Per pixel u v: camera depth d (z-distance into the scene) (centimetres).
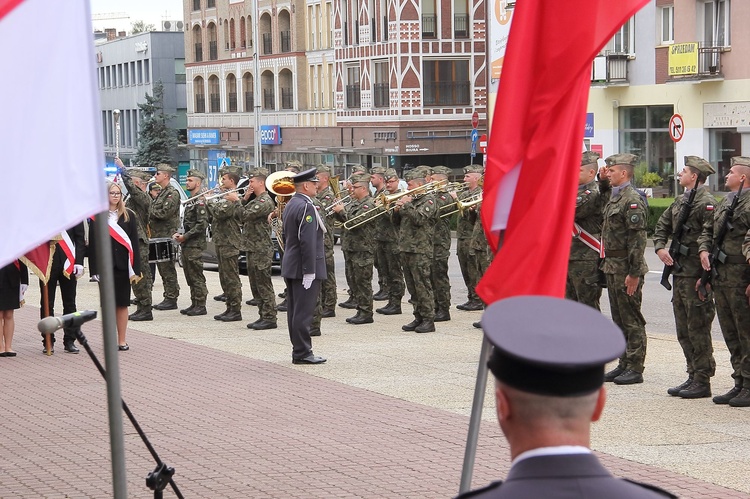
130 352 1425
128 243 1423
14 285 1395
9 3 405
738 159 1006
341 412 1031
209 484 797
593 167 1161
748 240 970
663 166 3594
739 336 1008
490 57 3794
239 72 6781
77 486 804
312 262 1279
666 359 1272
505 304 271
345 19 5603
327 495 762
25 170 404
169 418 1023
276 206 1692
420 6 5131
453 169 5319
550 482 256
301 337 1291
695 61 3334
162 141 6550
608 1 535
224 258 1712
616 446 867
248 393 1134
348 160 5706
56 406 1096
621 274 1113
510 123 544
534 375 255
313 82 6050
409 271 1572
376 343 1459
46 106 407
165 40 7756
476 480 791
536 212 529
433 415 1008
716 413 985
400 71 5150
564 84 532
